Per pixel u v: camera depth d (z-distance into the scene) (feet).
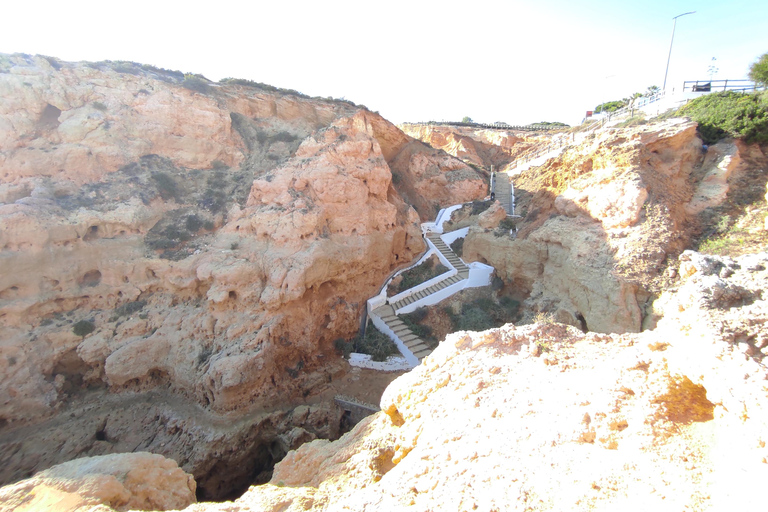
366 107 87.76
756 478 12.29
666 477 14.20
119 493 22.02
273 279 52.65
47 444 44.34
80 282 53.47
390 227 69.31
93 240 54.19
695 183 50.52
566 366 22.13
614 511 13.56
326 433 48.93
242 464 46.52
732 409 14.26
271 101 78.38
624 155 49.88
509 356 24.09
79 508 19.95
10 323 48.24
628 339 23.93
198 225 60.03
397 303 65.36
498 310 60.39
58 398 48.55
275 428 48.55
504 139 146.41
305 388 53.98
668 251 42.80
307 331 55.52
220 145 68.39
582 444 16.94
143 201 58.13
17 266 48.11
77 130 57.67
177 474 26.17
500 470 16.81
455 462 18.39
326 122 81.10
